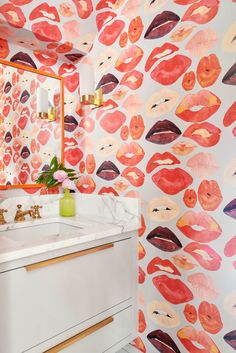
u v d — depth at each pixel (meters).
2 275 0.91
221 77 1.12
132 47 1.46
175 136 1.28
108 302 1.29
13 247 0.97
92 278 1.21
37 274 1.00
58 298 1.07
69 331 1.12
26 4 1.34
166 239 1.32
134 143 1.46
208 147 1.16
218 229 1.14
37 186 1.63
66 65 1.81
